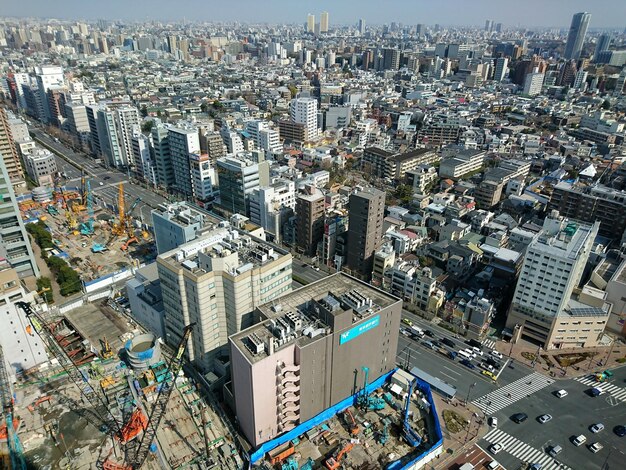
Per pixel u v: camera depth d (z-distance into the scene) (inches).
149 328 6289.4
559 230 6368.1
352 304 4837.6
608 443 4938.5
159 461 4303.6
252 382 4124.0
